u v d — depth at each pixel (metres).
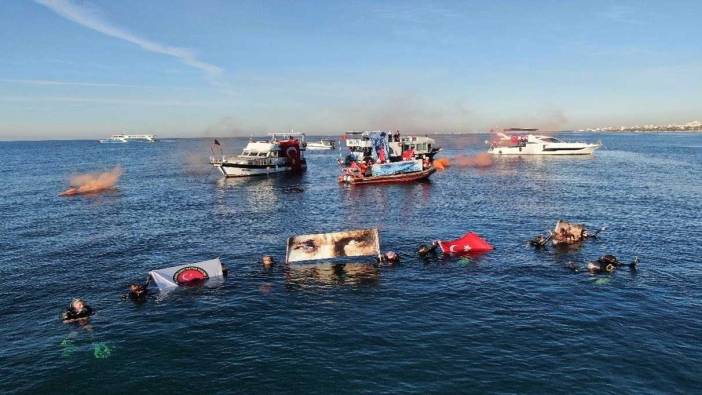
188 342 23.23
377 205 62.03
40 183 93.06
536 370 19.77
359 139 110.75
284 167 108.19
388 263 35.41
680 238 40.81
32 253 40.16
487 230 45.69
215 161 99.12
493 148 163.25
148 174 110.50
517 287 29.62
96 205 65.19
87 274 34.44
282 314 26.33
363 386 18.95
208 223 52.09
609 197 63.66
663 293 28.08
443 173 102.06
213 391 18.97
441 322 24.66
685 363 20.08
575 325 23.88
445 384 18.92
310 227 49.41
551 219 50.22
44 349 23.00
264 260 35.47
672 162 118.94
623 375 19.27
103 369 20.94
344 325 24.62
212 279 32.59
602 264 32.69
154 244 42.78
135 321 25.98
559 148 146.38
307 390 18.80
